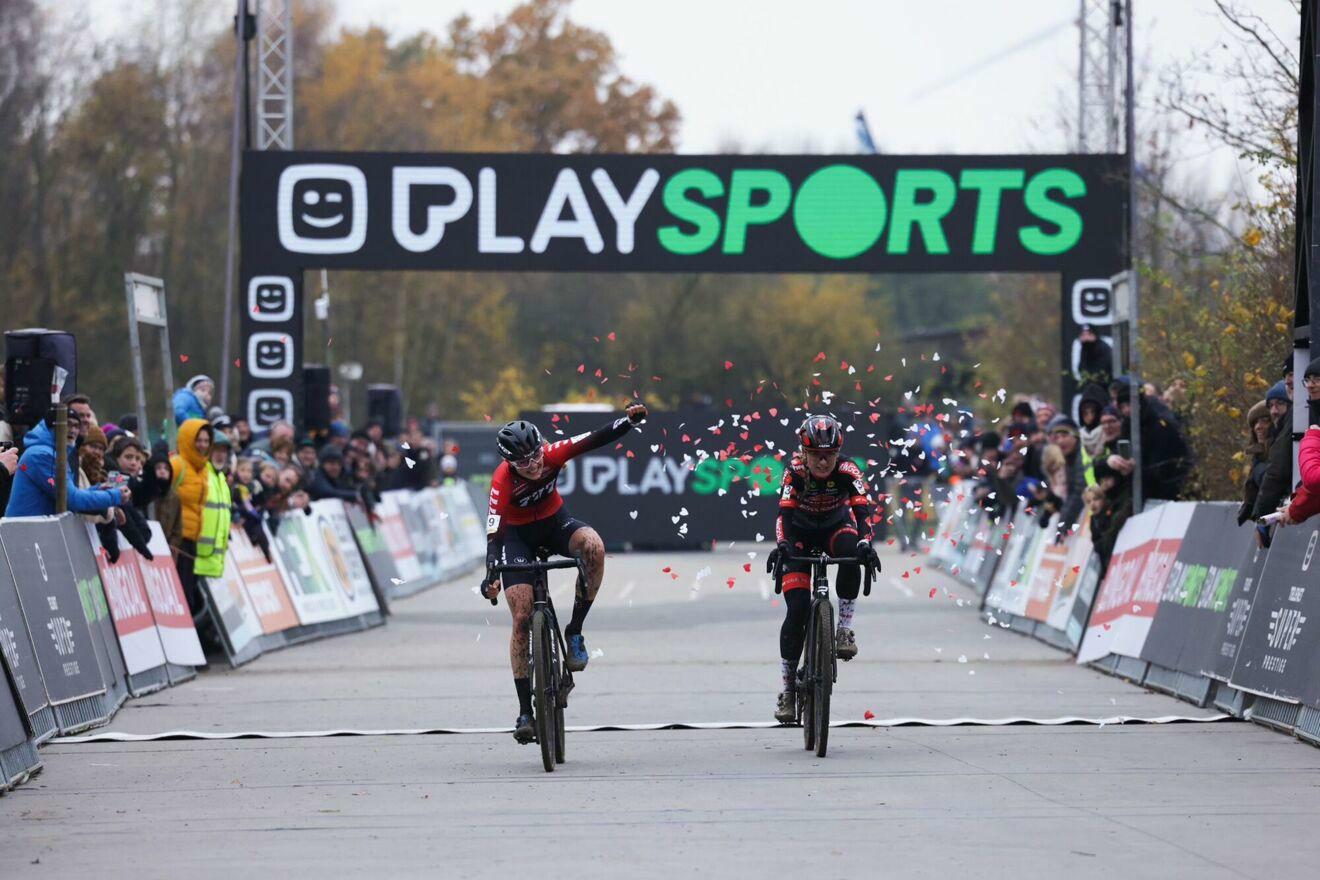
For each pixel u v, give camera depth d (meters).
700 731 19.48
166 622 25.44
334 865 12.03
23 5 77.81
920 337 128.00
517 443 16.47
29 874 11.90
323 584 33.94
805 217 36.38
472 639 32.69
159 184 86.50
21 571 18.98
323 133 95.00
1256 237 28.31
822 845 12.58
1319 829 13.17
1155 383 34.34
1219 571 21.89
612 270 36.38
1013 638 31.97
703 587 46.59
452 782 15.84
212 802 14.88
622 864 11.92
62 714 19.48
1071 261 36.47
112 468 25.28
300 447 36.47
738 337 114.75
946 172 36.44
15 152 78.50
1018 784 15.38
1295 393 20.78
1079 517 30.41
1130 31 36.44
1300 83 21.45
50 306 80.12
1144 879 11.37
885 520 58.88
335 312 92.56
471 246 36.25
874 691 23.41
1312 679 18.08
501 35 122.19
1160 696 22.69
